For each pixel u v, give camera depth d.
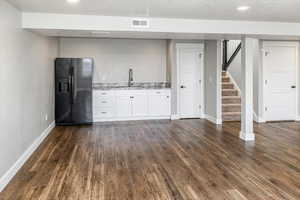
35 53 4.80
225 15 4.38
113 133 5.94
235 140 5.25
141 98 7.43
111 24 4.41
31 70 4.54
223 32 4.79
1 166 3.09
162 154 4.38
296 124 6.78
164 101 7.54
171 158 4.17
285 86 7.18
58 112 6.80
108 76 7.75
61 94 6.79
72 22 4.27
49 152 4.53
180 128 6.40
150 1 3.51
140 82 7.93
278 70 7.10
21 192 3.00
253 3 3.64
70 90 6.82
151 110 7.50
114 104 7.32
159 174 3.52
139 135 5.74
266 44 6.97
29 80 4.41
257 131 6.02
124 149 4.69
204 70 7.62
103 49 7.68
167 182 3.26
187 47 7.48
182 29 4.65
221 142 5.12
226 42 8.73
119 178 3.39
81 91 6.89
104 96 7.25
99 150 4.64
